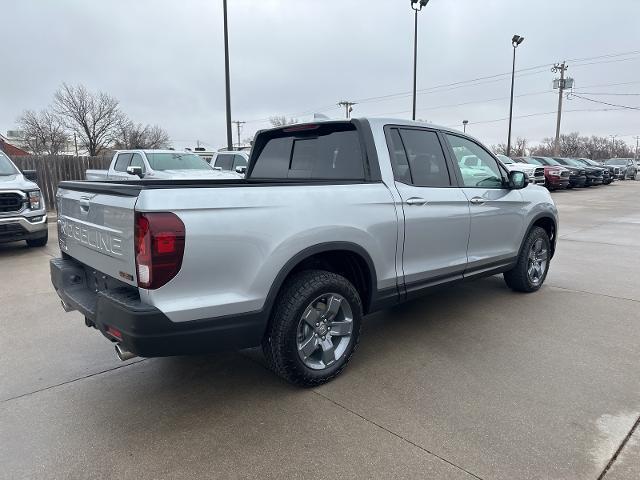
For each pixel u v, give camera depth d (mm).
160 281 2508
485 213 4516
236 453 2570
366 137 3686
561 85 40781
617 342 4020
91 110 48000
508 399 3086
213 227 2641
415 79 23344
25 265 7219
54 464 2490
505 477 2342
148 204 2475
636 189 25688
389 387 3277
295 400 3127
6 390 3295
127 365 3695
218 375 3514
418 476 2363
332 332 3326
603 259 7441
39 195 8336
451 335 4215
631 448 2549
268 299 2912
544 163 25203
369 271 3496
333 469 2430
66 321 4684
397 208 3629
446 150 4281
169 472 2422
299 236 2990
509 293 5504
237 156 13719
